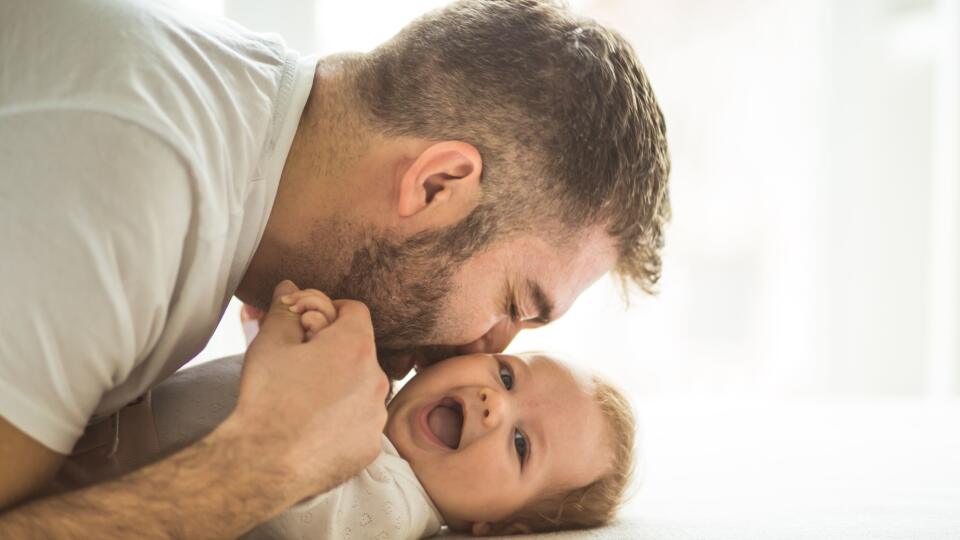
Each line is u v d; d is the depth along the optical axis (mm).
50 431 952
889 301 4102
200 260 1065
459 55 1295
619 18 3879
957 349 3863
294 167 1255
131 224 976
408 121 1271
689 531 1360
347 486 1207
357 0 2789
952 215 3861
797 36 4059
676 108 3990
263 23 2715
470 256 1308
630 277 1486
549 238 1328
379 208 1267
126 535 950
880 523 1407
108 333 967
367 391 1090
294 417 1036
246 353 1108
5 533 913
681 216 4016
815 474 1952
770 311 4082
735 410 3217
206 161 1061
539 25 1334
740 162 4051
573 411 1498
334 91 1283
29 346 926
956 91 3871
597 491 1481
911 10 4086
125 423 1187
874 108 4098
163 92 1041
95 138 980
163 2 1209
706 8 3961
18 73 1046
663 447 2361
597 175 1314
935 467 2033
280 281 1307
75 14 1081
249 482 997
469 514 1422
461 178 1261
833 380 4082
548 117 1282
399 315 1336
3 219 937
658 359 3918
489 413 1408
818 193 4082
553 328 3617
